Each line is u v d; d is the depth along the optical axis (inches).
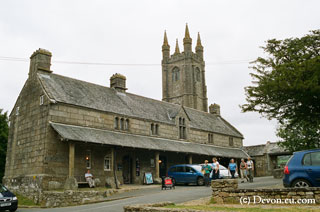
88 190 912.3
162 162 1430.9
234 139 1958.7
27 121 1124.5
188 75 3223.4
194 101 3193.9
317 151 504.7
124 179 1252.5
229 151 1798.7
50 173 991.6
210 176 924.0
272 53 793.6
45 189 962.7
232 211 391.2
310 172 494.3
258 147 2050.9
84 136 1035.9
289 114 770.8
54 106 1052.5
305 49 741.3
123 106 1348.4
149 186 1115.9
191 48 3321.9
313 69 661.3
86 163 1099.3
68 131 1018.7
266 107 781.9
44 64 1178.6
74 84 1249.4
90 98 1224.8
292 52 753.0
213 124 1902.1
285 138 1357.0
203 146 1641.2
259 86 741.3
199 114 1920.5
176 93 3297.2
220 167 1129.4
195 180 1074.1
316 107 725.9
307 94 673.6
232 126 2068.2
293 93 692.7
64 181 1019.9
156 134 1427.2
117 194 908.0
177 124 1541.6
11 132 1213.1
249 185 824.9
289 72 677.9
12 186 1103.6
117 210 550.3
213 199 517.7
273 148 1962.4
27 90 1171.9
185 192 780.6
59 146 1035.9
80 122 1117.7
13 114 1228.5
